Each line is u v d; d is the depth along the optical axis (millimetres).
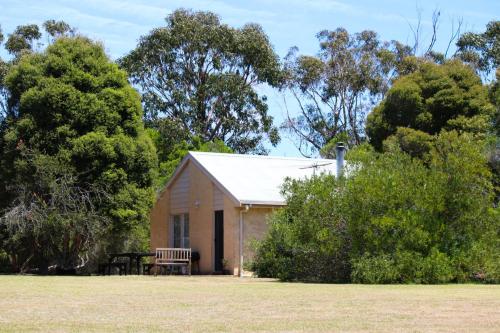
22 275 25953
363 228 19375
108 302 12562
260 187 27531
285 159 31531
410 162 21016
